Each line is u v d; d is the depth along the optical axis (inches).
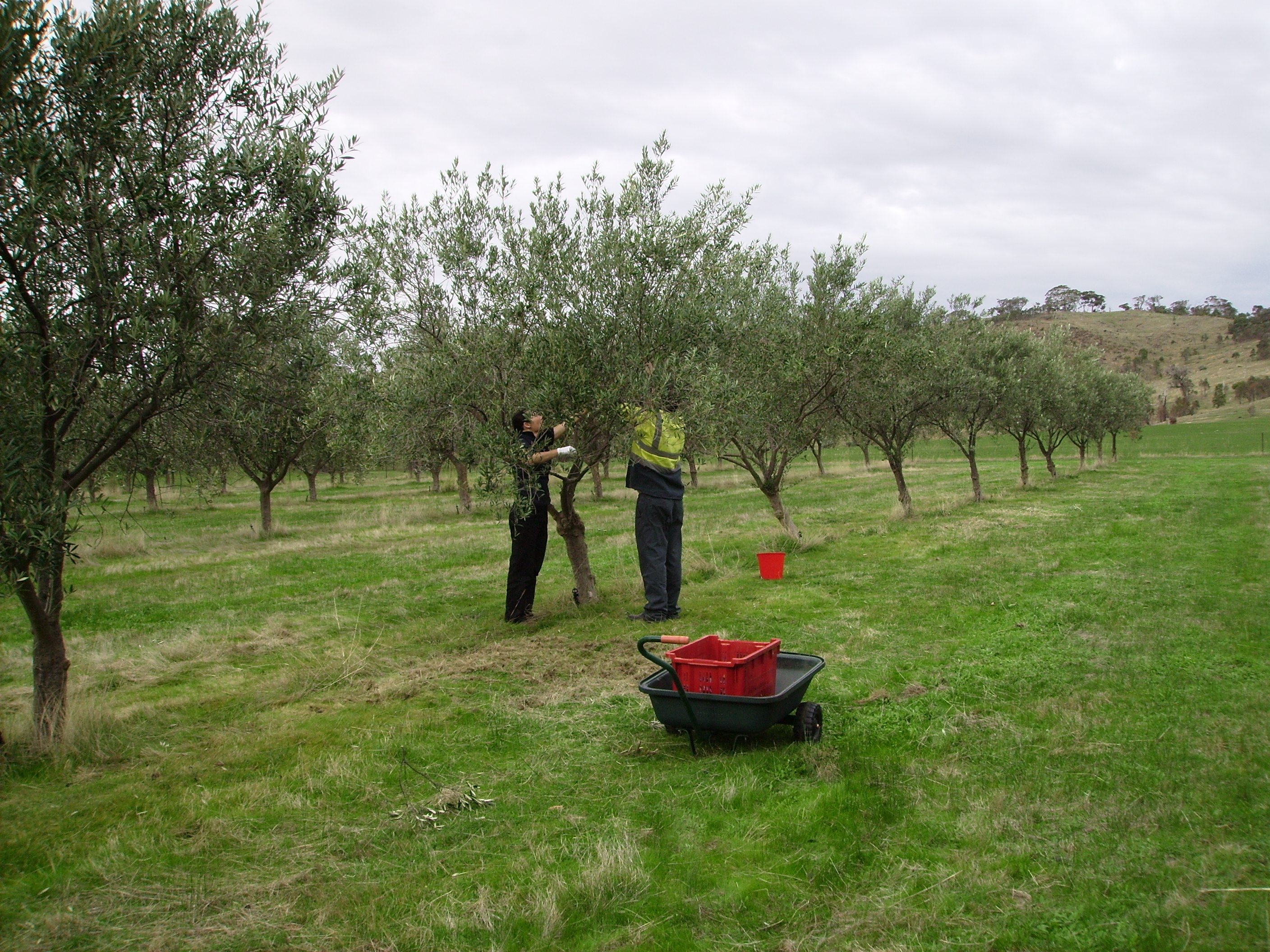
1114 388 1326.3
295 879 148.2
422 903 138.3
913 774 183.3
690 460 403.9
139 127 205.6
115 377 209.8
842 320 522.0
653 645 307.7
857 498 997.2
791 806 169.2
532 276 328.8
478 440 308.2
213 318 208.2
